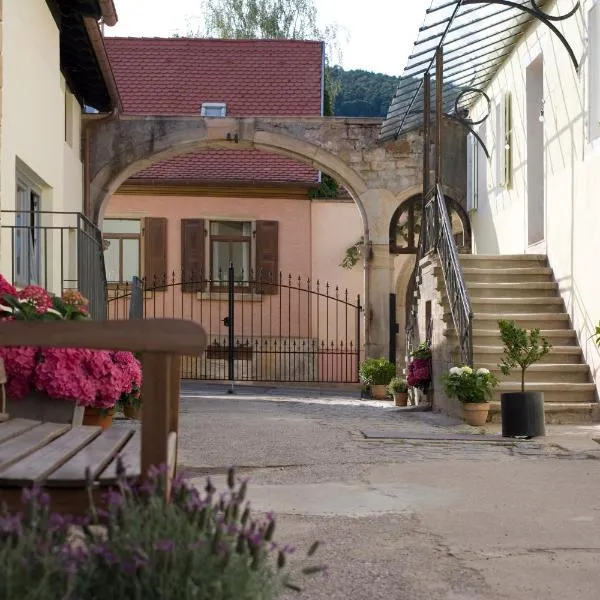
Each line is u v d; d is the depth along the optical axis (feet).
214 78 88.07
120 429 13.35
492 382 35.86
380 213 64.44
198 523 8.58
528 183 49.06
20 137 34.40
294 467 23.82
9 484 9.11
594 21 38.63
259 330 82.94
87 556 8.20
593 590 12.78
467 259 46.80
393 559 14.38
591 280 38.99
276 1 106.63
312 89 87.45
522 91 50.01
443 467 24.00
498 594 12.55
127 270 82.99
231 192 82.84
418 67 49.19
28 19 36.11
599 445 28.91
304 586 12.74
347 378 82.12
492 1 38.42
